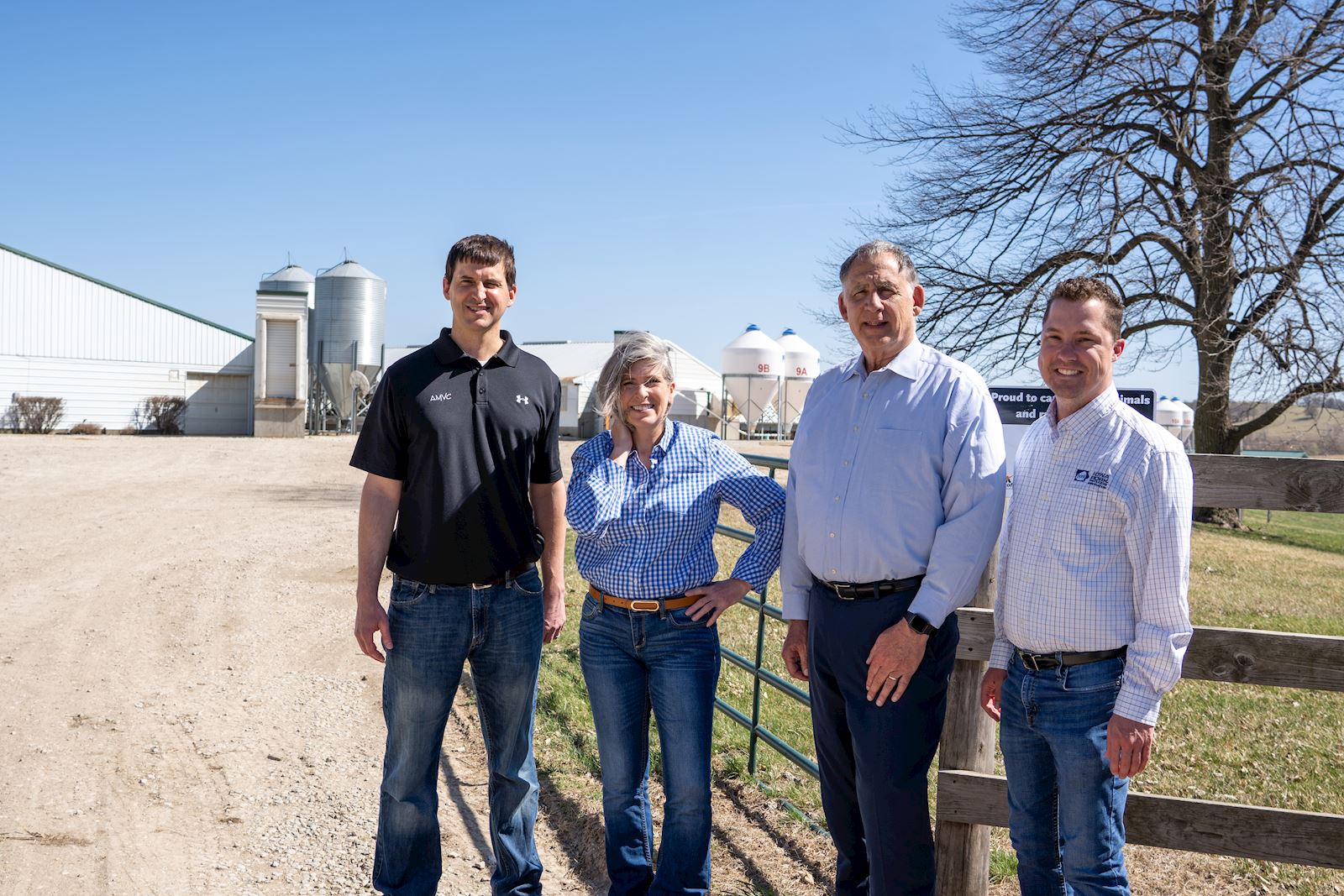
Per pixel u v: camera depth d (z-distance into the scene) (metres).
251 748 4.68
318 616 7.53
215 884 3.35
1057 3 17.23
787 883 3.42
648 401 3.05
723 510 14.91
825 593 2.80
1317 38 16.05
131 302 36.84
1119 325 2.44
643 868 3.10
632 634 3.05
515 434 3.04
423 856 3.07
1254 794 4.76
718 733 5.15
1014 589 2.51
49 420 34.78
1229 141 17.28
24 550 10.31
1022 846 2.59
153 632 6.91
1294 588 11.55
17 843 3.59
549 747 4.66
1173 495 2.28
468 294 2.98
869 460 2.68
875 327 2.70
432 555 2.96
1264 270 15.21
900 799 2.66
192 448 27.39
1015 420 3.07
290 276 45.72
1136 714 2.28
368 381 39.84
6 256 34.47
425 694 3.00
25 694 5.40
